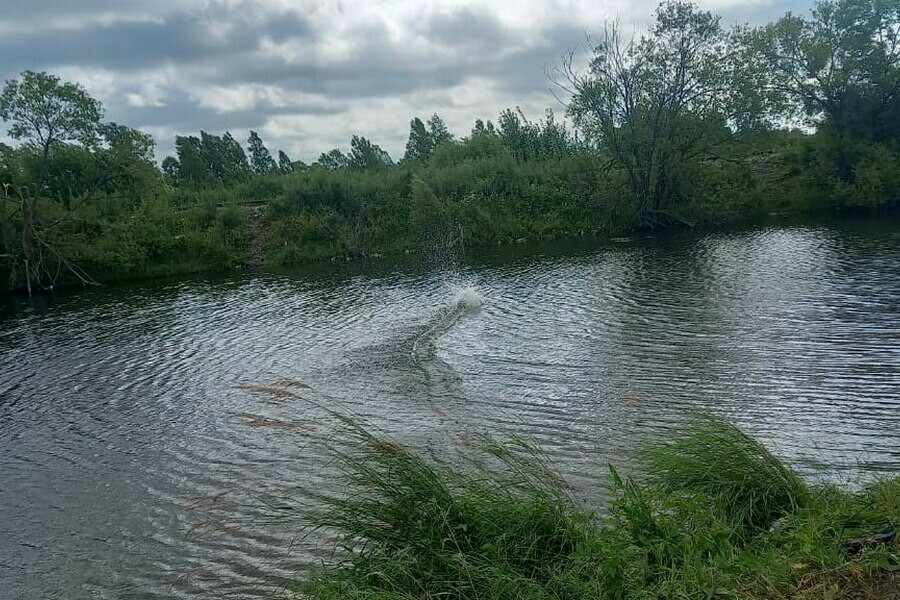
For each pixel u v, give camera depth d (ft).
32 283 118.93
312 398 45.34
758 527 20.85
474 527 20.04
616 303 69.26
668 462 23.98
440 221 144.25
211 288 106.73
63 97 122.31
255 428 40.65
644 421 37.29
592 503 27.66
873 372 42.24
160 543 28.81
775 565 16.60
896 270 74.90
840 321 54.65
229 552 27.40
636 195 149.38
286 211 147.33
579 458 32.99
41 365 61.00
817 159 157.07
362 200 148.36
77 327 79.56
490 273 99.14
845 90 151.33
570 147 180.45
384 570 18.88
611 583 16.81
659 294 72.08
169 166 220.84
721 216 147.33
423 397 43.86
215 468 35.83
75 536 30.07
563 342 55.31
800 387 40.52
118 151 134.62
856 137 152.76
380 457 21.76
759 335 52.37
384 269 115.44
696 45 140.97
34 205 117.70
